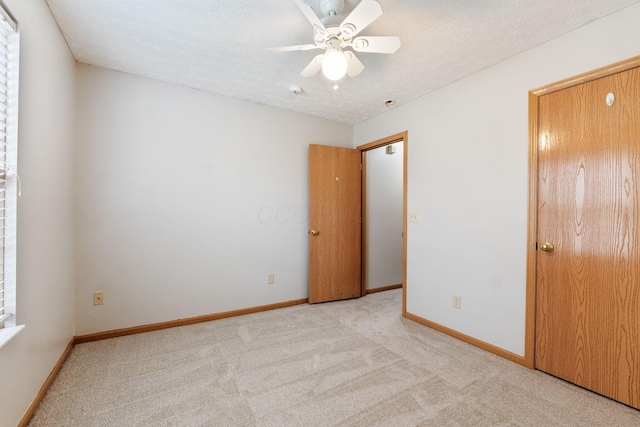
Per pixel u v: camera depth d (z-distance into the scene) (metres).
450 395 1.75
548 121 1.98
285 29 1.89
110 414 1.57
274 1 1.62
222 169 2.99
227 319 2.97
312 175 3.50
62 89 1.99
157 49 2.14
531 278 2.05
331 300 3.63
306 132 3.56
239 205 3.09
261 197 3.23
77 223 2.35
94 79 2.40
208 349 2.31
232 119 3.04
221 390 1.79
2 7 1.24
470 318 2.46
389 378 1.93
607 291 1.72
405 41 1.98
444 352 2.29
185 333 2.60
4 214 1.34
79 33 1.95
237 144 3.07
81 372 1.95
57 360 1.94
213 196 2.94
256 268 3.21
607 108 1.72
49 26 1.72
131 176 2.55
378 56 2.18
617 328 1.68
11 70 1.35
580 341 1.83
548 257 1.98
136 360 2.12
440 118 2.74
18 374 1.39
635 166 1.62
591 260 1.79
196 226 2.85
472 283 2.45
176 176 2.75
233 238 3.06
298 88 2.78
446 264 2.67
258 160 3.21
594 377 1.77
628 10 1.64
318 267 3.54
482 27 1.83
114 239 2.49
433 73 2.45
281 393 1.76
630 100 1.63
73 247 2.29
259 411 1.61
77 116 2.34
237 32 1.92
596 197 1.76
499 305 2.25
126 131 2.53
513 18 1.75
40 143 1.62
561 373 1.91
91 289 2.41
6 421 1.28
